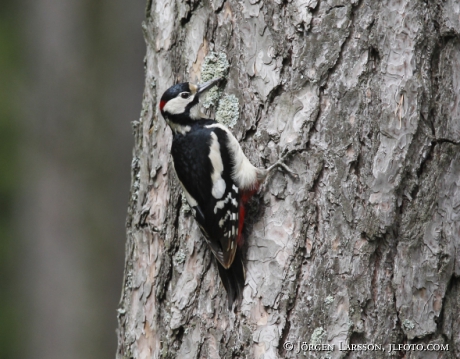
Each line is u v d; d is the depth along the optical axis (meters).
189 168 9.25
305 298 8.58
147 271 9.89
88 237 19.64
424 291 8.52
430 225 8.58
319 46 8.88
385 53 8.73
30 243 19.67
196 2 9.74
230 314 8.96
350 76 8.76
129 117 19.95
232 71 9.48
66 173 19.62
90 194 19.67
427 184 8.62
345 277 8.48
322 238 8.64
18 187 19.62
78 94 19.80
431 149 8.69
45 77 19.84
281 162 8.92
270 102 9.17
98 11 20.06
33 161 19.69
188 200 9.28
